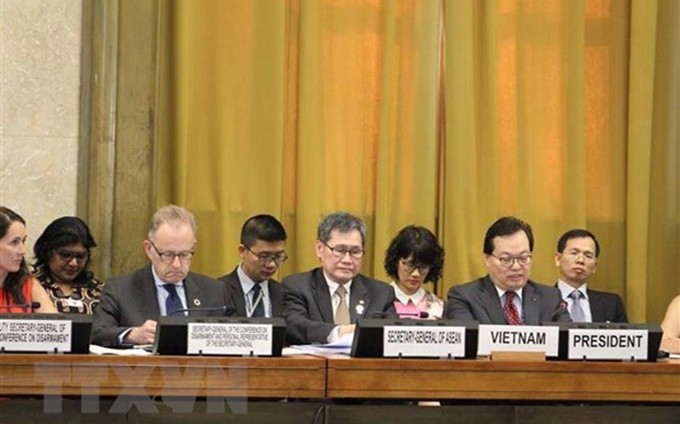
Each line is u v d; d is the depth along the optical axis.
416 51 7.21
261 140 7.01
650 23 7.37
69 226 6.12
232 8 7.04
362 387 4.16
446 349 4.27
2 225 5.32
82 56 6.66
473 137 7.24
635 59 7.37
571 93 7.35
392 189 7.20
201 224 6.95
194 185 6.98
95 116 6.65
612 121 7.47
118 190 6.70
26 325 4.04
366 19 7.26
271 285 6.21
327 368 4.14
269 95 7.01
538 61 7.42
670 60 7.49
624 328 4.44
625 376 4.35
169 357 4.05
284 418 4.14
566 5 7.40
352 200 7.21
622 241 7.44
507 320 5.71
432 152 7.21
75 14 6.67
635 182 7.32
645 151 7.34
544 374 4.29
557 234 7.38
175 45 6.90
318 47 7.12
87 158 6.64
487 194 7.25
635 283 7.29
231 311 5.51
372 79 7.27
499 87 7.39
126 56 6.72
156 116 6.80
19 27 6.60
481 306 5.71
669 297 7.44
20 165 6.57
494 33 7.29
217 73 7.00
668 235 7.44
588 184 7.49
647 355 4.44
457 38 7.21
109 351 4.31
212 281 5.60
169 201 6.92
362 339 4.21
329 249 5.81
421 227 6.46
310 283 5.90
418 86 7.21
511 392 4.26
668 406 4.43
